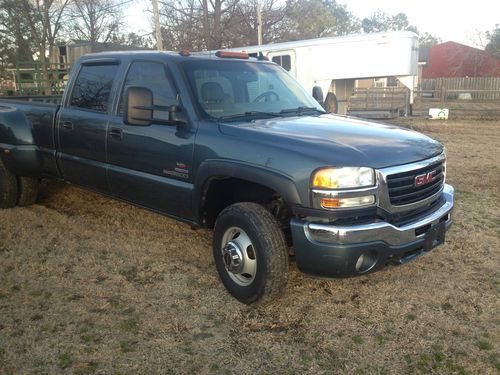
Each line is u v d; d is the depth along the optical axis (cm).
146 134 454
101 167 511
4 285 430
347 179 341
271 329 367
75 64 560
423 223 375
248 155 377
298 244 354
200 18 2984
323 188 340
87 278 446
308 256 350
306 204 348
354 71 1808
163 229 574
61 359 329
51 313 385
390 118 1983
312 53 1845
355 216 347
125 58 498
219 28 2969
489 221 610
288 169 354
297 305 399
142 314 386
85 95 535
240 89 472
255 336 357
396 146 379
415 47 1830
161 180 450
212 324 372
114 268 468
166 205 455
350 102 2259
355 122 450
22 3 3409
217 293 419
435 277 450
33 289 424
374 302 404
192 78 445
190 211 431
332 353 338
